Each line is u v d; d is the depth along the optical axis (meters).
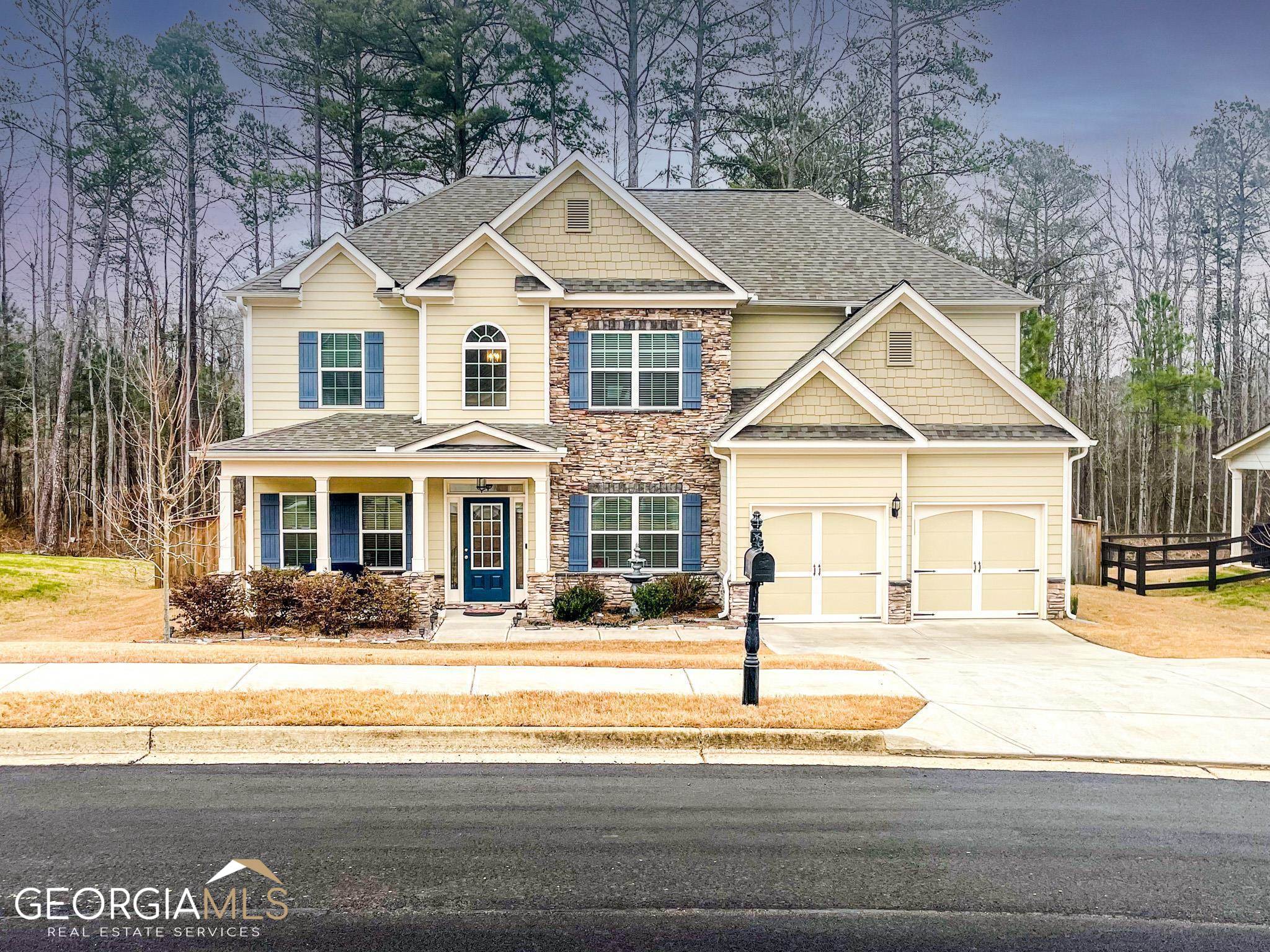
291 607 16.45
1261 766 9.06
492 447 17.67
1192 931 5.80
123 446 32.12
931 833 7.25
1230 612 19.88
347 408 19.62
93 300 42.12
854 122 38.59
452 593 19.25
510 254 18.70
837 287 20.72
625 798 7.91
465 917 5.84
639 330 19.03
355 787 8.10
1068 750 9.38
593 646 15.31
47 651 12.62
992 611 18.44
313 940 5.55
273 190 34.94
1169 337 36.12
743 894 6.18
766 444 17.52
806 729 9.53
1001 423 18.84
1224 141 44.56
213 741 9.09
